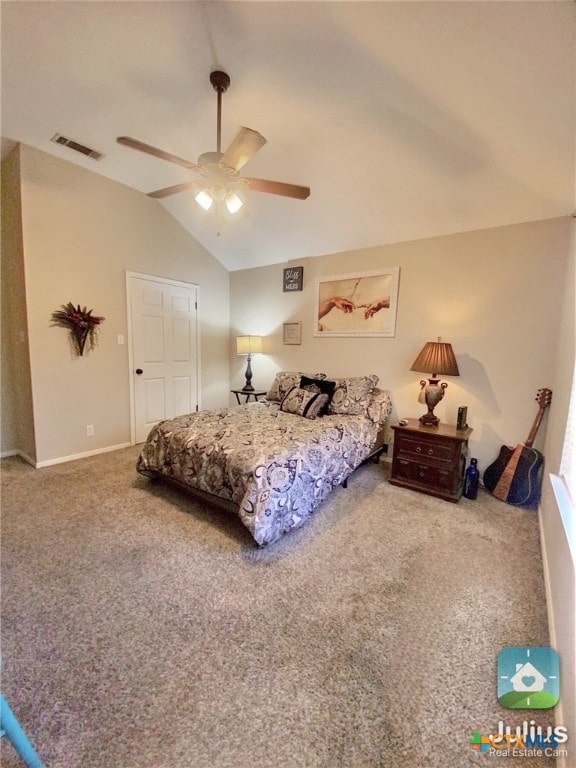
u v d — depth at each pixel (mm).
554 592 1535
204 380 4805
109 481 2920
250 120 2375
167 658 1317
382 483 3035
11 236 3096
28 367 3096
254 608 1570
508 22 1232
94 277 3459
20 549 1973
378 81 1818
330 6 1452
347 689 1211
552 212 2551
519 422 2844
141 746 1034
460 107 1798
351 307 3789
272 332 4590
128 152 2994
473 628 1484
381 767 993
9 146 2895
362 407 3275
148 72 2072
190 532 2174
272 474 2057
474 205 2680
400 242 3395
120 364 3768
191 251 4453
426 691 1211
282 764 996
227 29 1715
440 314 3193
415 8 1320
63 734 1060
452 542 2129
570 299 2277
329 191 2998
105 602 1588
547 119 1616
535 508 2582
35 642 1371
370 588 1716
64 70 2078
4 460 3344
